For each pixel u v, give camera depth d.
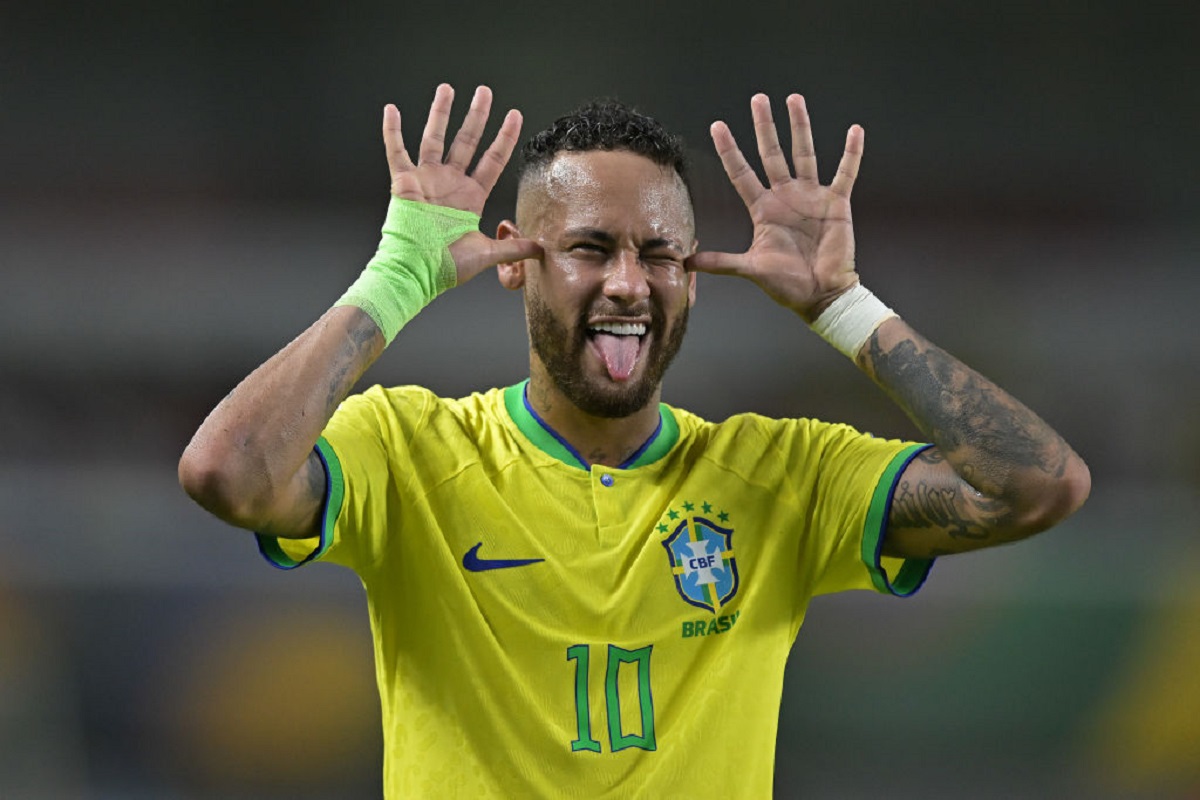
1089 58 32.91
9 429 28.67
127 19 32.16
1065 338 31.03
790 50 33.06
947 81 32.81
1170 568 21.80
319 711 20.56
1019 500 9.16
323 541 8.98
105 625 21.28
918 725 20.48
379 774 20.41
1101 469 28.38
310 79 32.56
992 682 20.61
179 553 21.92
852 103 33.25
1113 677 20.94
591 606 9.51
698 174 10.41
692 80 33.16
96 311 30.64
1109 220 32.88
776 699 10.00
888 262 32.16
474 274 9.62
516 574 9.53
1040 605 21.16
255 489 8.42
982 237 32.50
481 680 9.33
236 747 20.56
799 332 27.94
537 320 9.93
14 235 31.52
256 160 32.44
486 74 32.84
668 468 10.20
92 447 28.73
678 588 9.70
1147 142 32.78
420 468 9.80
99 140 32.19
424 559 9.56
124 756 20.58
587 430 10.09
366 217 32.75
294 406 8.59
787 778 20.31
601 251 9.68
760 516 10.12
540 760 9.25
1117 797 20.39
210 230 32.22
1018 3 32.81
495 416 10.35
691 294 10.35
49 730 20.66
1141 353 30.39
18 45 31.94
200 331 30.92
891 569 10.33
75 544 22.28
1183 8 32.53
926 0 32.84
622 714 9.39
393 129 9.66
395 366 28.09
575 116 10.19
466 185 9.77
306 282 31.89
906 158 33.03
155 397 29.73
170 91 32.41
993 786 20.28
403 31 32.66
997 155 32.84
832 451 10.36
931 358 9.62
